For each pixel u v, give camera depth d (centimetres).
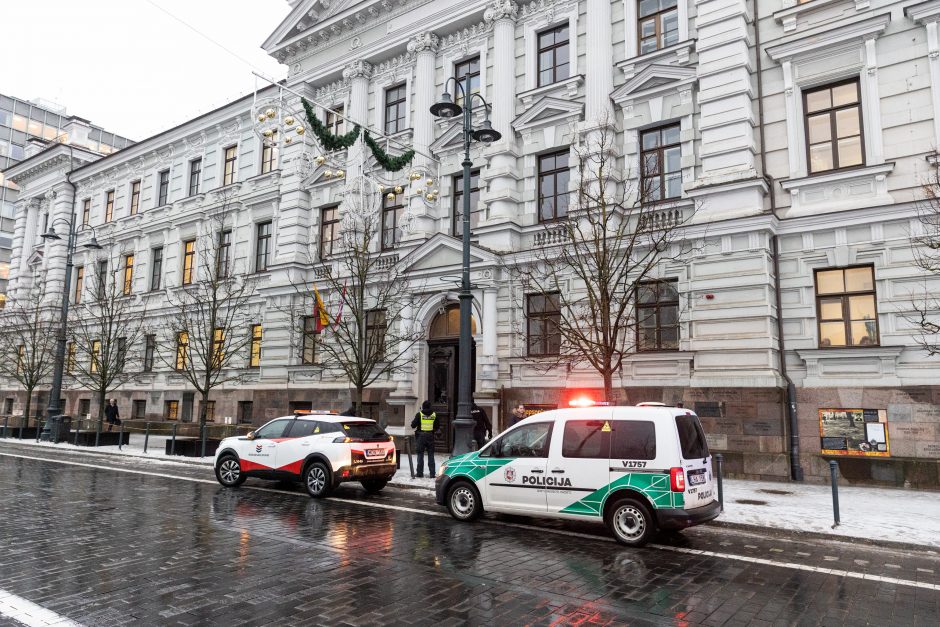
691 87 1689
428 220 2148
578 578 683
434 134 2222
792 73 1560
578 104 1855
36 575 672
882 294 1397
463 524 973
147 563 723
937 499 1174
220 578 665
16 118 7200
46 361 3275
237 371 2636
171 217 3142
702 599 618
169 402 2969
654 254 1530
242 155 2858
